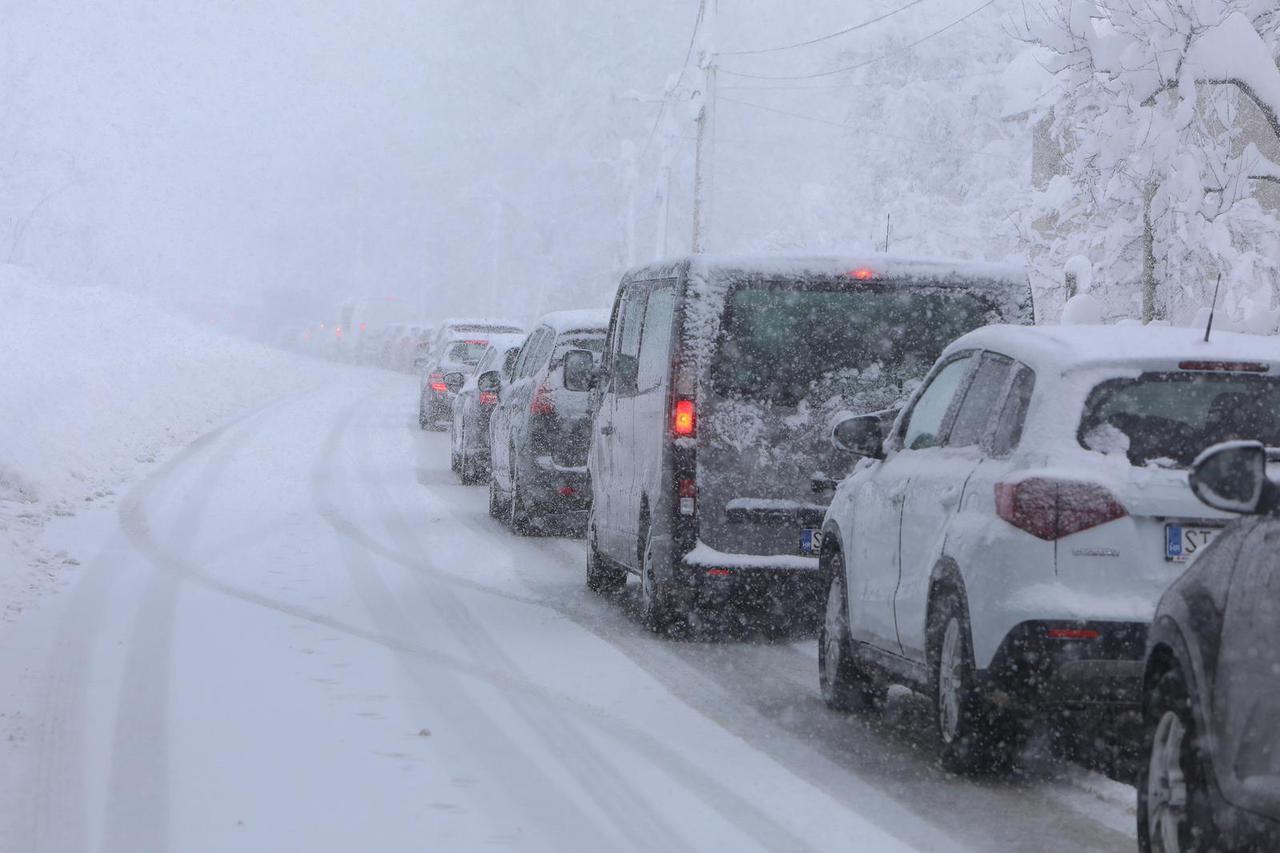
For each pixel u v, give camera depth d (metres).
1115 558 7.51
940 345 12.15
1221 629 5.69
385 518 20.77
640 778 8.04
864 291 12.12
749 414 12.10
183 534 18.38
